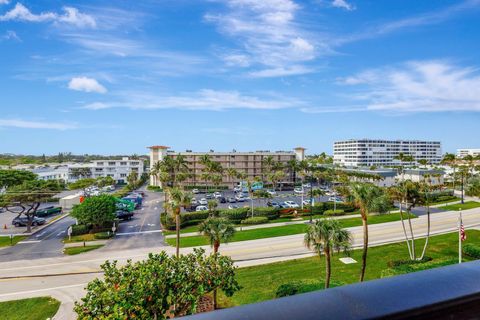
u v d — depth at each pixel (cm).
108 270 1666
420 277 139
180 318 106
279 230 4547
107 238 4372
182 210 6328
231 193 9306
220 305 2389
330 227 2262
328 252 2259
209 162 8806
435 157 18512
